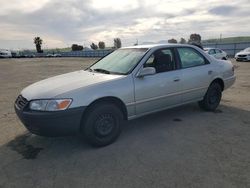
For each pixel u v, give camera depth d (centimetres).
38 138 453
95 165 352
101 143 405
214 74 569
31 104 373
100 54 6112
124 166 347
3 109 664
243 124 503
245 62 2241
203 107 586
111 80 412
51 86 402
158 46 495
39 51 8719
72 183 311
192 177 315
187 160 359
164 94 476
